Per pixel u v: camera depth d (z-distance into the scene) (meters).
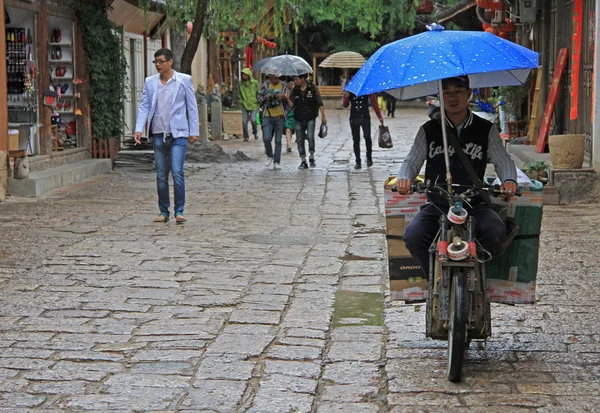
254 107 29.11
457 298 5.71
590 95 16.20
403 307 7.82
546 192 13.73
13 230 11.58
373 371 6.13
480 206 6.17
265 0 22.02
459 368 5.74
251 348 6.62
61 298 8.09
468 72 5.61
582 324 7.18
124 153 19.42
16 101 16.62
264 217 12.88
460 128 6.19
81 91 18.94
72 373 6.08
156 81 12.09
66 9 18.22
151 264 9.55
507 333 6.96
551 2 20.05
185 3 20.83
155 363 6.29
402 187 6.03
